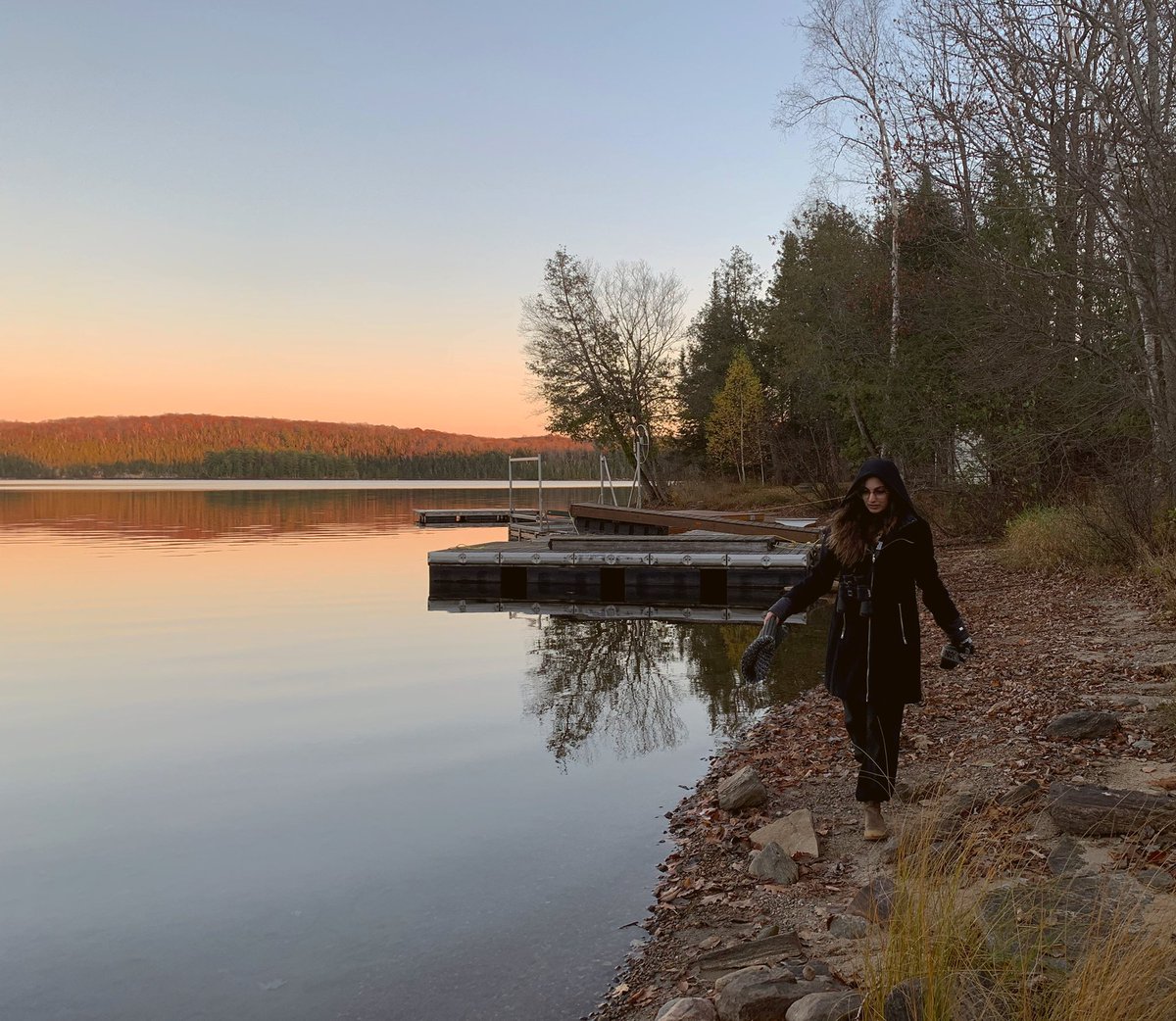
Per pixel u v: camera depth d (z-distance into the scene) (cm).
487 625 1554
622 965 395
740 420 4622
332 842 572
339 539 3481
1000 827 433
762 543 1973
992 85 1243
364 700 995
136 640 1401
